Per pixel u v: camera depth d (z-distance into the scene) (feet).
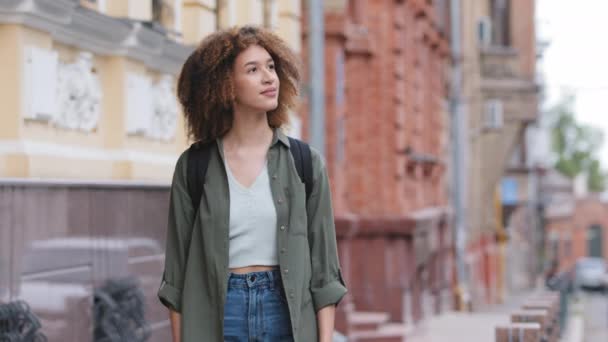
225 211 15.26
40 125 25.48
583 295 206.39
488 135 123.75
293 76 15.94
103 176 29.09
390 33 74.95
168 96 34.58
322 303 15.66
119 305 26.91
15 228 22.11
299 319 15.30
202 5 37.27
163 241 31.17
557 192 280.72
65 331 24.29
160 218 30.94
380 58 74.43
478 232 124.67
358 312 73.31
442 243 99.19
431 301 90.63
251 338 15.23
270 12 47.39
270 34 15.78
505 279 151.74
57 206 24.16
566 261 286.46
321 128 49.83
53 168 25.41
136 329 27.94
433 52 98.63
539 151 203.21
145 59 31.81
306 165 15.61
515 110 120.98
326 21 64.39
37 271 23.09
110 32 28.86
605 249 305.53
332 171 65.05
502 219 150.20
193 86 15.75
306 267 15.49
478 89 120.67
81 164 27.40
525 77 121.19
